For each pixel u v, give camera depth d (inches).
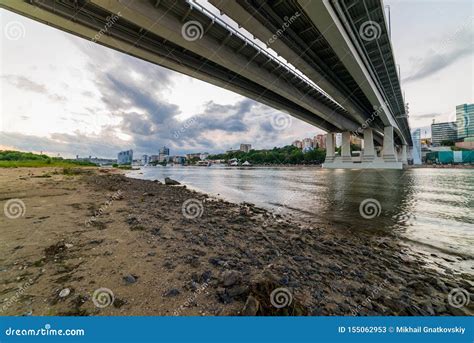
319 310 104.8
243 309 93.7
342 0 618.5
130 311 93.4
